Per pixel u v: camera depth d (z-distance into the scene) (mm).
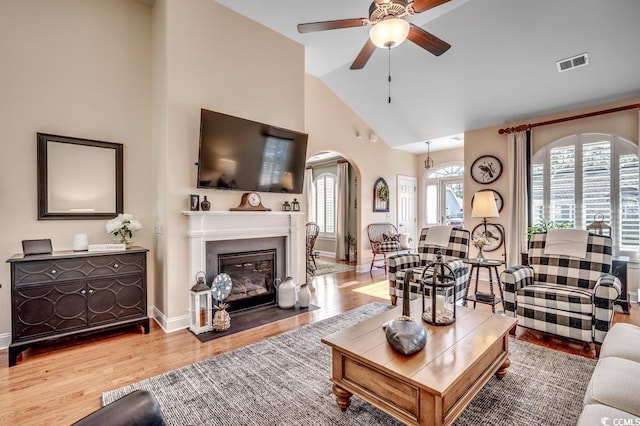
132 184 3518
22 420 1851
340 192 7754
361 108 6027
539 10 3338
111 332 3164
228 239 3561
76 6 3191
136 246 3359
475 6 3424
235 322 3398
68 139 3104
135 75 3557
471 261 3797
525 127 5039
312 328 3246
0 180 2789
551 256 3398
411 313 2438
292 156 4090
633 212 4219
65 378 2297
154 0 3561
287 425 1794
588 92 4266
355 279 5613
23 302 2551
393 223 7227
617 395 1286
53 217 3023
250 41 3783
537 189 5031
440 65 4426
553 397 2039
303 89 4324
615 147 4367
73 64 3166
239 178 3588
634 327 1928
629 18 3191
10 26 2846
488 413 1876
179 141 3240
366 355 1752
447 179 7555
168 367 2453
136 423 1007
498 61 4113
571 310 2766
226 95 3570
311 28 2604
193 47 3324
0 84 2795
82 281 2809
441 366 1637
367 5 3379
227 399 2033
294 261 4207
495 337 1989
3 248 2805
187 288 3307
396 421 1820
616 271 3785
